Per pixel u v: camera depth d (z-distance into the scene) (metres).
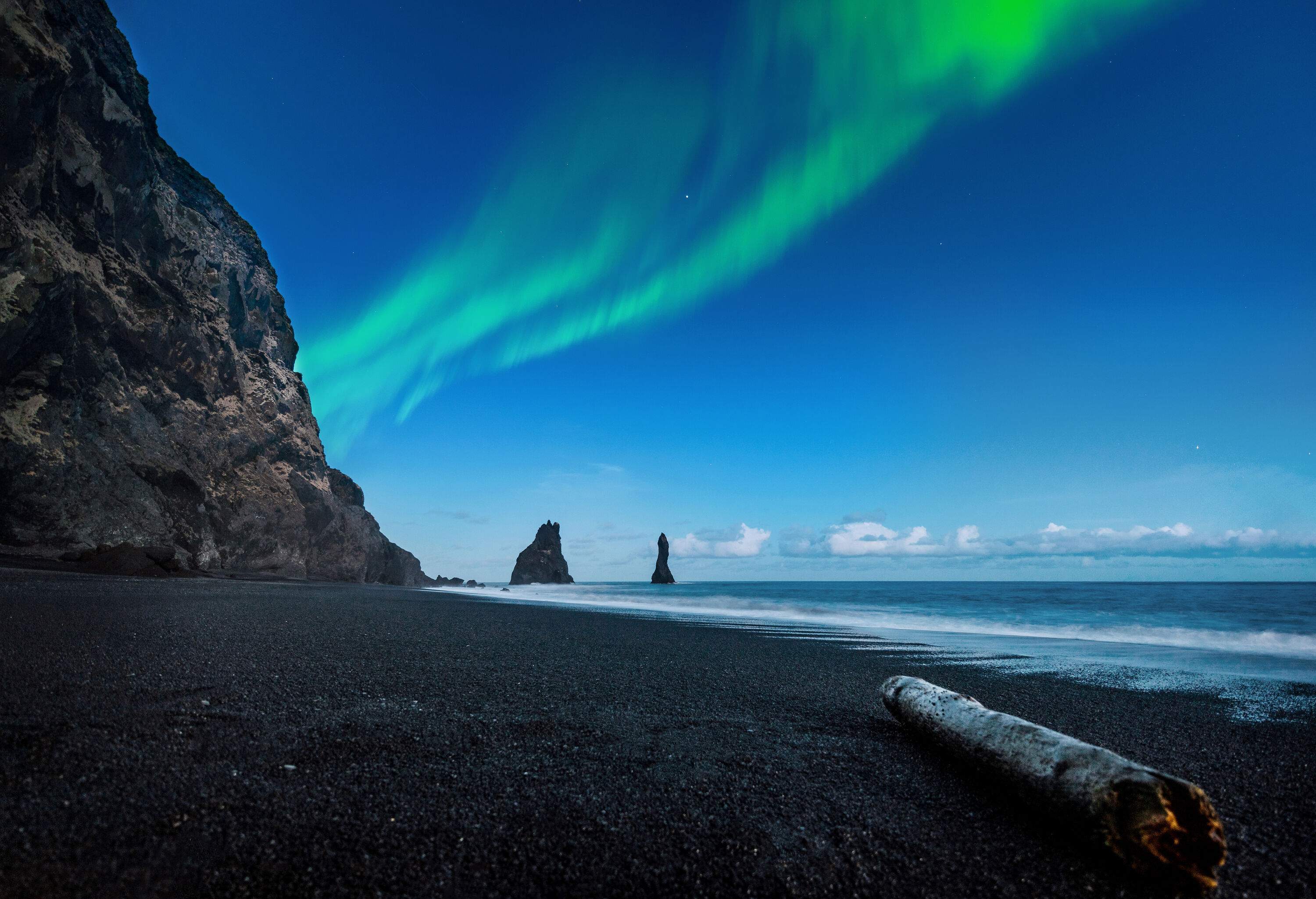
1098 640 12.12
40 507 23.75
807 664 7.70
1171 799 2.34
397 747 3.34
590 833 2.49
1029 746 3.04
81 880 1.89
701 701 5.12
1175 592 44.34
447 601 19.81
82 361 27.58
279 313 49.38
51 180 26.19
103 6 32.69
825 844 2.50
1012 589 53.03
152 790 2.54
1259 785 3.49
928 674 7.29
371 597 19.22
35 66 23.42
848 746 3.94
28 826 2.14
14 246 23.17
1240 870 2.47
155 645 5.87
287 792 2.64
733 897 2.12
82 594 11.19
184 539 30.75
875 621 17.39
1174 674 7.80
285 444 42.59
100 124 29.53
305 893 1.95
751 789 3.07
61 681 4.05
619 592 43.75
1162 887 2.27
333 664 5.67
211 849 2.14
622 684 5.71
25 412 24.00
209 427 35.81
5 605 8.11
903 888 2.21
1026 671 7.75
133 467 28.66
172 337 33.47
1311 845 2.72
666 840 2.47
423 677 5.35
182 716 3.54
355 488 52.81
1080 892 2.23
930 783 3.27
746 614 19.39
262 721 3.61
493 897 2.02
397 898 1.96
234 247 44.06
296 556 39.28
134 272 31.59
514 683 5.37
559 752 3.47
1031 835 2.65
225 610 10.32
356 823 2.42
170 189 36.62
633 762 3.39
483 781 2.96
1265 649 11.02
